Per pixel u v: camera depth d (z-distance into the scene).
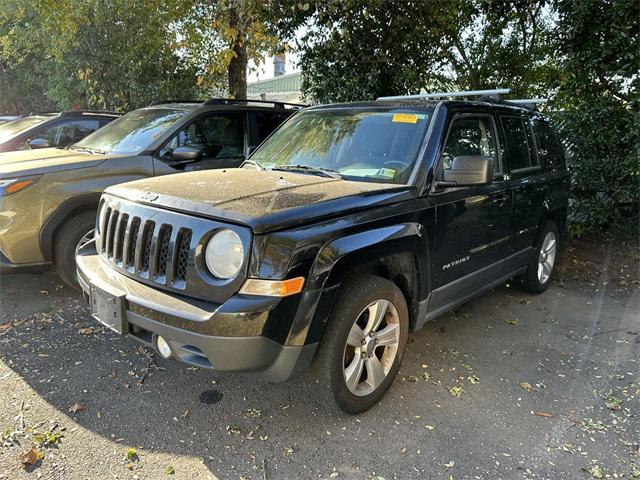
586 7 6.58
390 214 3.04
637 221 7.40
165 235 2.76
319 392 2.90
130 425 2.88
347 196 2.95
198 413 3.02
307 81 9.97
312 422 2.97
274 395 3.23
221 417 2.99
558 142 5.40
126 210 3.01
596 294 5.45
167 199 2.85
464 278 3.80
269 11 8.20
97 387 3.24
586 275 6.12
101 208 3.31
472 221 3.74
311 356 2.70
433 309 3.57
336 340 2.79
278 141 4.22
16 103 17.75
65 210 4.41
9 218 4.17
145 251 2.85
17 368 3.43
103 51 11.26
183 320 2.51
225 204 2.70
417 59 9.30
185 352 2.62
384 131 3.67
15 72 16.47
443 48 9.45
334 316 2.80
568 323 4.61
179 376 3.41
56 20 10.30
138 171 4.95
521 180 4.40
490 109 4.16
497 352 3.97
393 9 8.59
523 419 3.09
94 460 2.59
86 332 3.99
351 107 4.10
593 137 7.06
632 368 3.77
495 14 8.82
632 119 6.59
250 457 2.67
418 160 3.39
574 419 3.11
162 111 5.84
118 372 3.43
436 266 3.44
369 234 2.86
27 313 4.34
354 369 2.96
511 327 4.47
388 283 3.06
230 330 2.43
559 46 7.38
